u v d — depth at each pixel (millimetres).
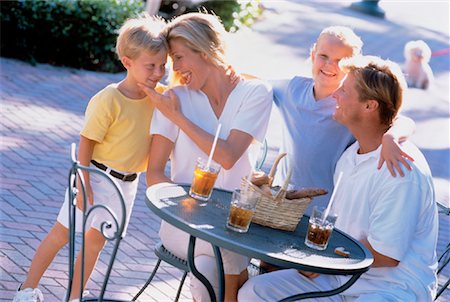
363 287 3752
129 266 5270
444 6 19250
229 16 13508
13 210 5703
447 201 8367
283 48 13250
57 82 9695
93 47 10547
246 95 4109
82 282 3418
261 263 4301
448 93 12617
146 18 4223
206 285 3496
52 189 6324
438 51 14938
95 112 4121
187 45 4023
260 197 3533
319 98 4414
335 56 4305
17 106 8367
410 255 3754
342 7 17391
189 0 13344
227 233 3297
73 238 3451
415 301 3715
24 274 4738
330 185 4434
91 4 10438
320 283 3787
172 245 3980
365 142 3869
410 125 3861
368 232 3787
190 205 3545
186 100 4117
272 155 8500
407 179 3668
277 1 16781
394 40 15172
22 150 7082
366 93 3738
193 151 4105
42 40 10383
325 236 3404
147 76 4094
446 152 9992
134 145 4219
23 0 10148
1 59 10172
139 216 6273
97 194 4211
